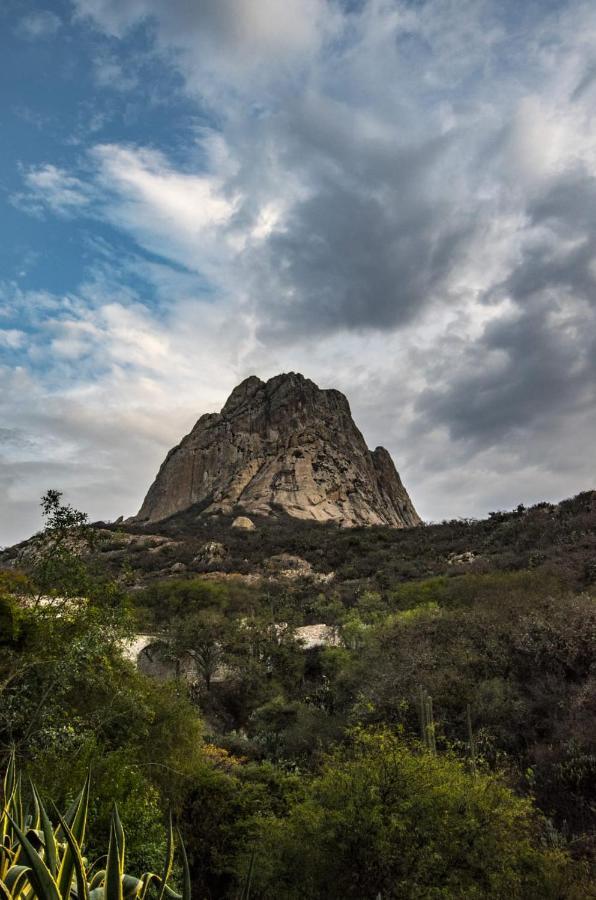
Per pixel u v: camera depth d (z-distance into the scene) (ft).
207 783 49.21
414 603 140.77
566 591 114.21
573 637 81.56
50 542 40.70
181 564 248.11
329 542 288.92
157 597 171.63
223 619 136.56
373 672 88.89
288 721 90.94
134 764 40.34
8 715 33.22
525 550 182.91
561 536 179.32
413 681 80.89
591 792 53.16
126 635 41.70
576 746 59.77
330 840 33.24
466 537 245.65
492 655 84.53
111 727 44.80
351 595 183.21
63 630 39.27
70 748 35.63
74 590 39.99
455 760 38.60
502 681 77.87
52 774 33.24
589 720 63.62
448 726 72.02
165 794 45.57
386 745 36.11
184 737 50.44
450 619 98.48
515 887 32.27
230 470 513.04
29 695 36.40
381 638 101.81
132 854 34.42
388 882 31.99
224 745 78.59
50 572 39.40
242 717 107.24
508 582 126.52
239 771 56.44
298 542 295.07
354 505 463.01
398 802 33.09
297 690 112.27
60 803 31.53
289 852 35.50
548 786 55.77
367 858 32.35
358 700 84.33
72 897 9.82
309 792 39.63
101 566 43.45
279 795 52.42
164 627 139.23
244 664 115.85
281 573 235.61
